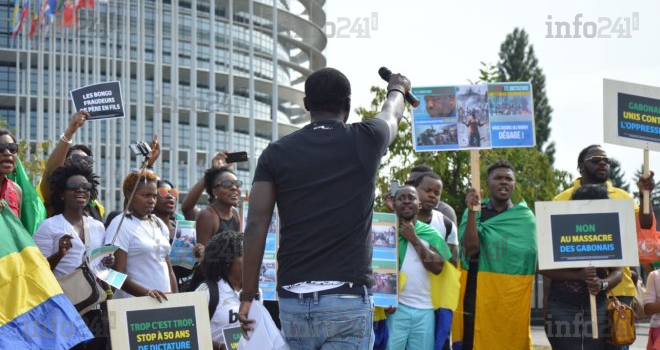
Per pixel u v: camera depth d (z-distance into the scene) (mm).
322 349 4609
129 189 8195
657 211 12258
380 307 8641
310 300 4523
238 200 9133
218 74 49469
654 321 8562
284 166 4625
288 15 52438
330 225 4555
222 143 50688
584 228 8070
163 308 7254
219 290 7750
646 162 8664
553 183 25641
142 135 32656
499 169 8914
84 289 7391
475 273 8977
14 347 6629
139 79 32562
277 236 8938
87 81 33531
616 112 8680
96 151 33688
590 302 8172
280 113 56875
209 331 7324
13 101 46750
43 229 7566
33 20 36188
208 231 8938
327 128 4707
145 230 8125
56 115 43156
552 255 8062
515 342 8688
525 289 8711
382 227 8617
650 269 9078
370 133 4695
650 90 8719
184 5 47531
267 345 4977
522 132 9297
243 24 49656
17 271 6871
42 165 24969
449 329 8688
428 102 9305
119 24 35344
